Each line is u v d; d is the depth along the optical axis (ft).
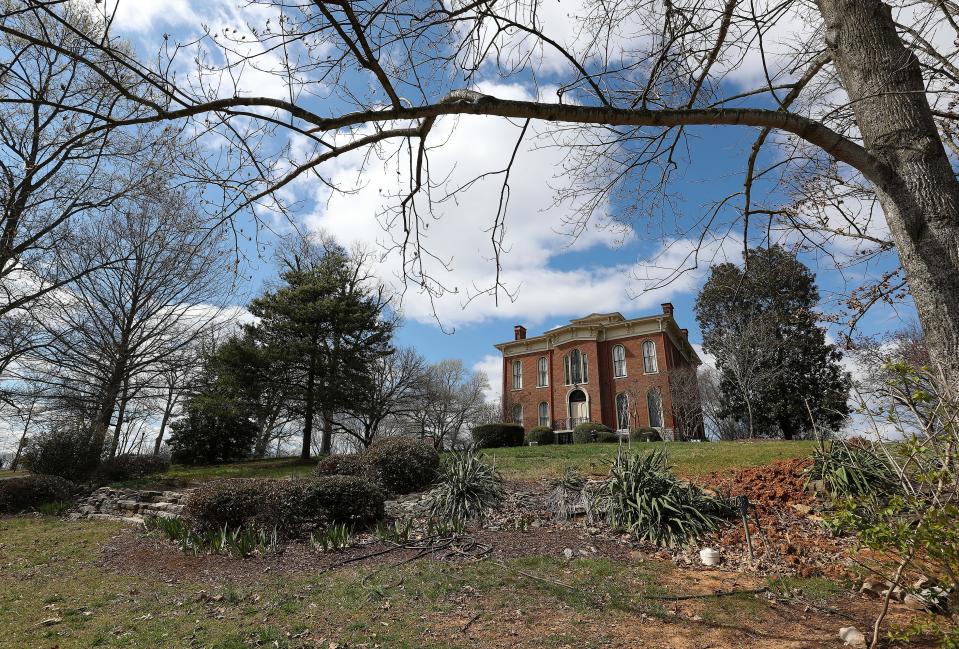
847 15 12.28
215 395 77.05
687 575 19.72
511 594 18.04
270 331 85.40
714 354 99.76
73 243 55.83
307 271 89.45
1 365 57.57
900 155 11.21
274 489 29.89
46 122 40.93
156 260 62.34
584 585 18.72
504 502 30.42
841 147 11.53
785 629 14.75
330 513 28.02
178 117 9.38
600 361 122.01
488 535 25.13
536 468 42.24
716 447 49.96
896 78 11.56
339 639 15.11
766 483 28.60
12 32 8.21
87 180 44.50
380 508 29.55
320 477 30.37
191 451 88.58
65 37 29.91
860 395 12.00
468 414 135.33
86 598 20.34
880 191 11.62
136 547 28.53
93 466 58.65
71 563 26.37
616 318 124.98
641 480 26.53
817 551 20.89
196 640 15.57
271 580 21.08
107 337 66.28
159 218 55.88
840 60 12.55
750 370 88.99
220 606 18.63
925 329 10.76
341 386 84.28
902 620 14.62
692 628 15.07
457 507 29.01
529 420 128.47
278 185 11.48
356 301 89.66
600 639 14.49
